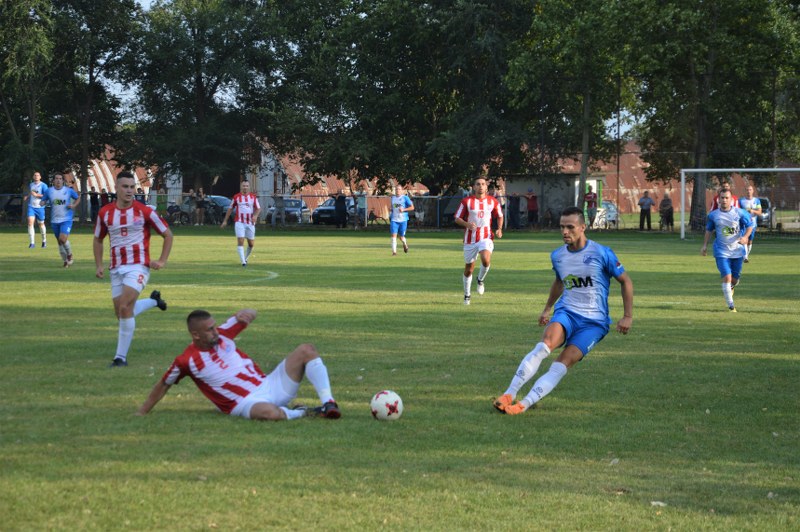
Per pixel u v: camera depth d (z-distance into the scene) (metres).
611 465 8.09
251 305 20.00
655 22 61.31
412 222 70.19
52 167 80.25
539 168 68.38
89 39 72.88
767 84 63.75
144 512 6.62
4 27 67.94
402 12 68.12
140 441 8.59
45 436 8.73
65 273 28.09
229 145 78.19
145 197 71.62
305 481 7.43
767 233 61.06
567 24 64.44
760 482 7.64
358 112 71.44
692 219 64.62
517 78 63.91
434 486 7.39
